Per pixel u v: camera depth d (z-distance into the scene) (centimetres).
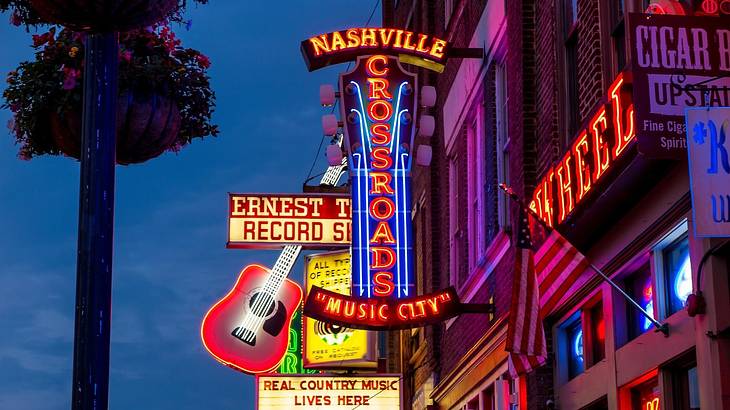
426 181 2623
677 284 1220
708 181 861
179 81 801
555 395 1582
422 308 1817
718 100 1008
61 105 789
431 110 2634
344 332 2805
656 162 1138
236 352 2723
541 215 1455
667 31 1023
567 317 1553
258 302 2742
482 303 1966
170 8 620
